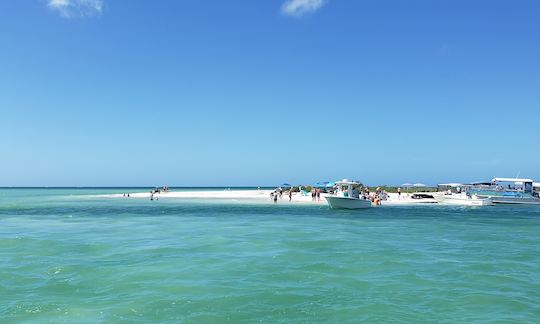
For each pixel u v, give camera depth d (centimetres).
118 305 1270
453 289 1449
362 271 1695
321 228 3120
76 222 3622
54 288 1449
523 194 6981
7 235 2716
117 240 2480
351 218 4016
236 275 1619
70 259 1911
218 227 3177
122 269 1709
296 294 1383
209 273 1647
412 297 1361
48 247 2228
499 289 1455
